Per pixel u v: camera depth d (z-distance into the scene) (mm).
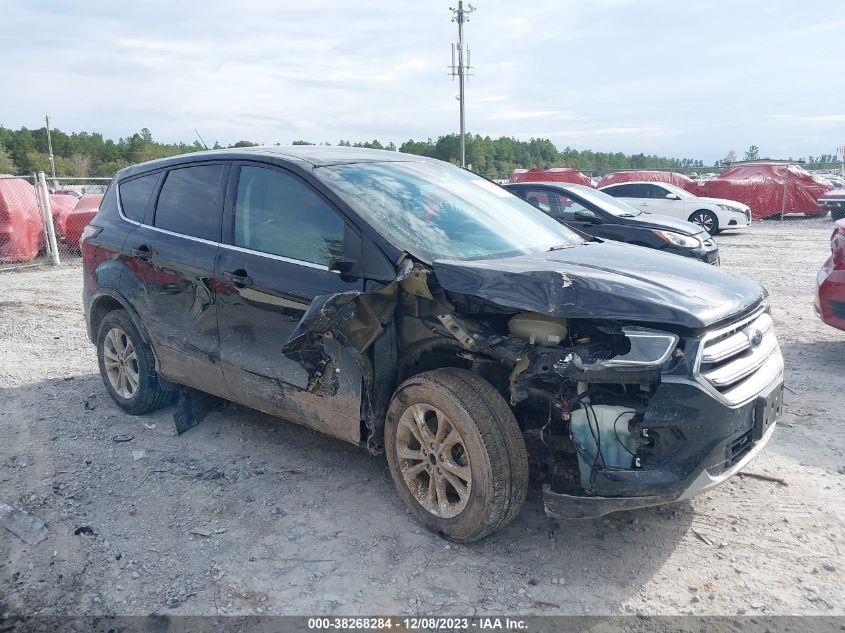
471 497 3254
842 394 5402
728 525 3588
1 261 13773
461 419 3232
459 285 3307
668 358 2930
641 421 2980
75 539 3529
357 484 4051
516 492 3230
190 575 3230
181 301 4469
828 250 14953
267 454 4480
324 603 3021
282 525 3631
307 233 3877
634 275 3398
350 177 4051
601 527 3586
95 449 4586
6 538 3547
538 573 3209
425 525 3527
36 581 3203
